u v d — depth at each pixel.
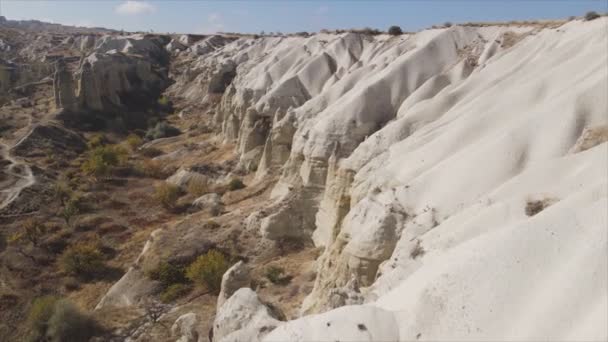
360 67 56.66
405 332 14.73
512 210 20.27
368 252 24.31
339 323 15.16
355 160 35.31
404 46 56.28
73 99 77.94
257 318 18.56
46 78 111.31
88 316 30.80
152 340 27.27
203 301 31.69
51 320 29.77
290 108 54.38
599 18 39.16
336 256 27.14
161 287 34.03
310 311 26.84
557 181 21.97
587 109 26.36
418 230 23.33
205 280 33.28
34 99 93.19
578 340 11.97
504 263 15.05
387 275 20.55
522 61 39.59
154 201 53.34
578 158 22.62
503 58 41.56
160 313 30.69
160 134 80.38
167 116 95.69
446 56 49.53
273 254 37.59
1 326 33.22
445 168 26.84
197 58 136.62
